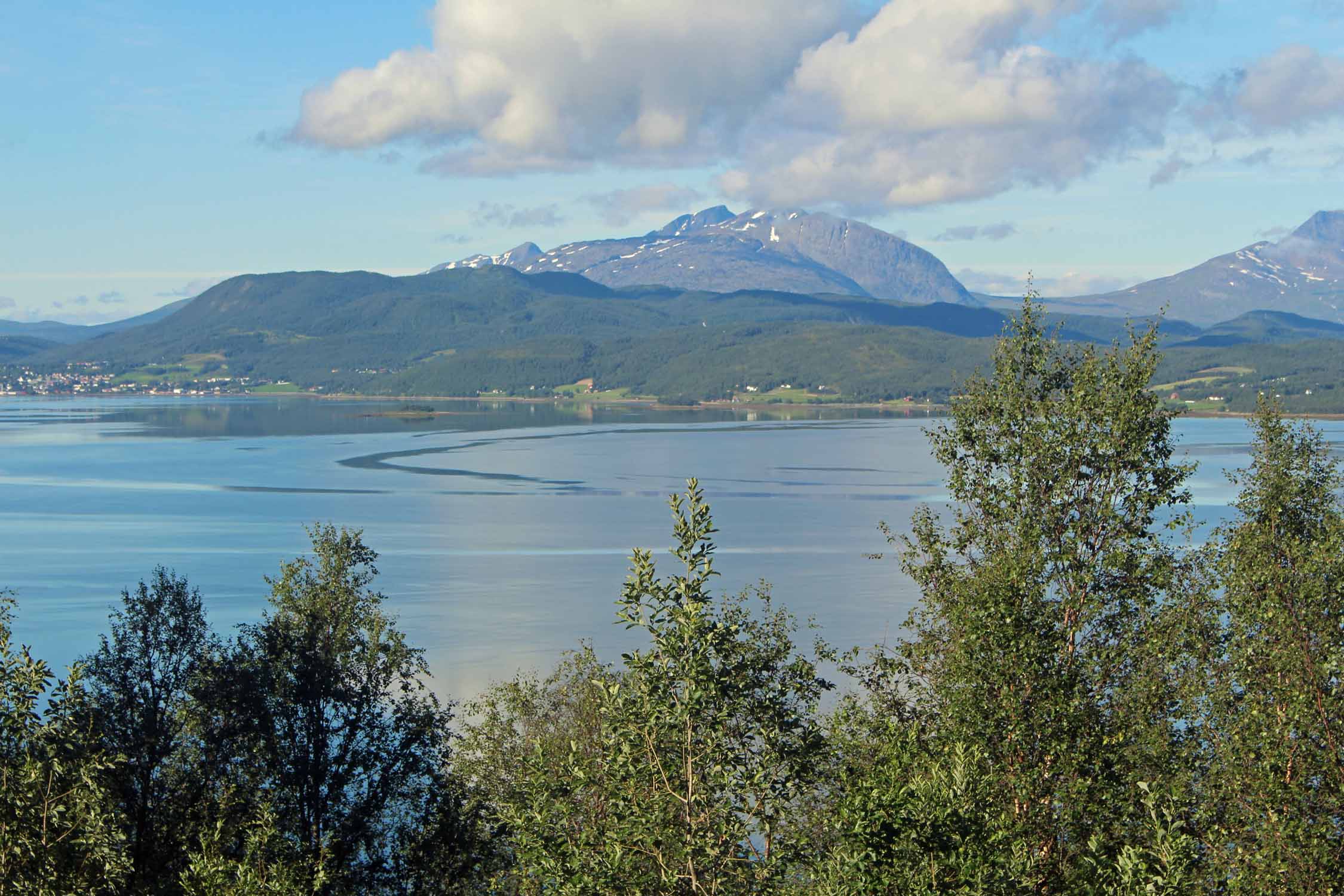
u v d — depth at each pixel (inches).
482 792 1488.7
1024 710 995.9
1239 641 1047.0
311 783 1419.8
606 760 802.8
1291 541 1063.6
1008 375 1206.3
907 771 880.9
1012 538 1147.9
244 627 1585.9
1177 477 1150.3
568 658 3225.9
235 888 983.0
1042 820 956.6
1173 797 887.7
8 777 914.1
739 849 784.9
